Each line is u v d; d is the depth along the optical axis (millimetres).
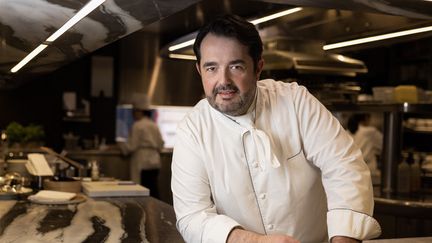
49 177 3113
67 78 7051
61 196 2539
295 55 3945
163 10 1573
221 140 1491
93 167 3469
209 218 1386
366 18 2652
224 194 1482
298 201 1506
